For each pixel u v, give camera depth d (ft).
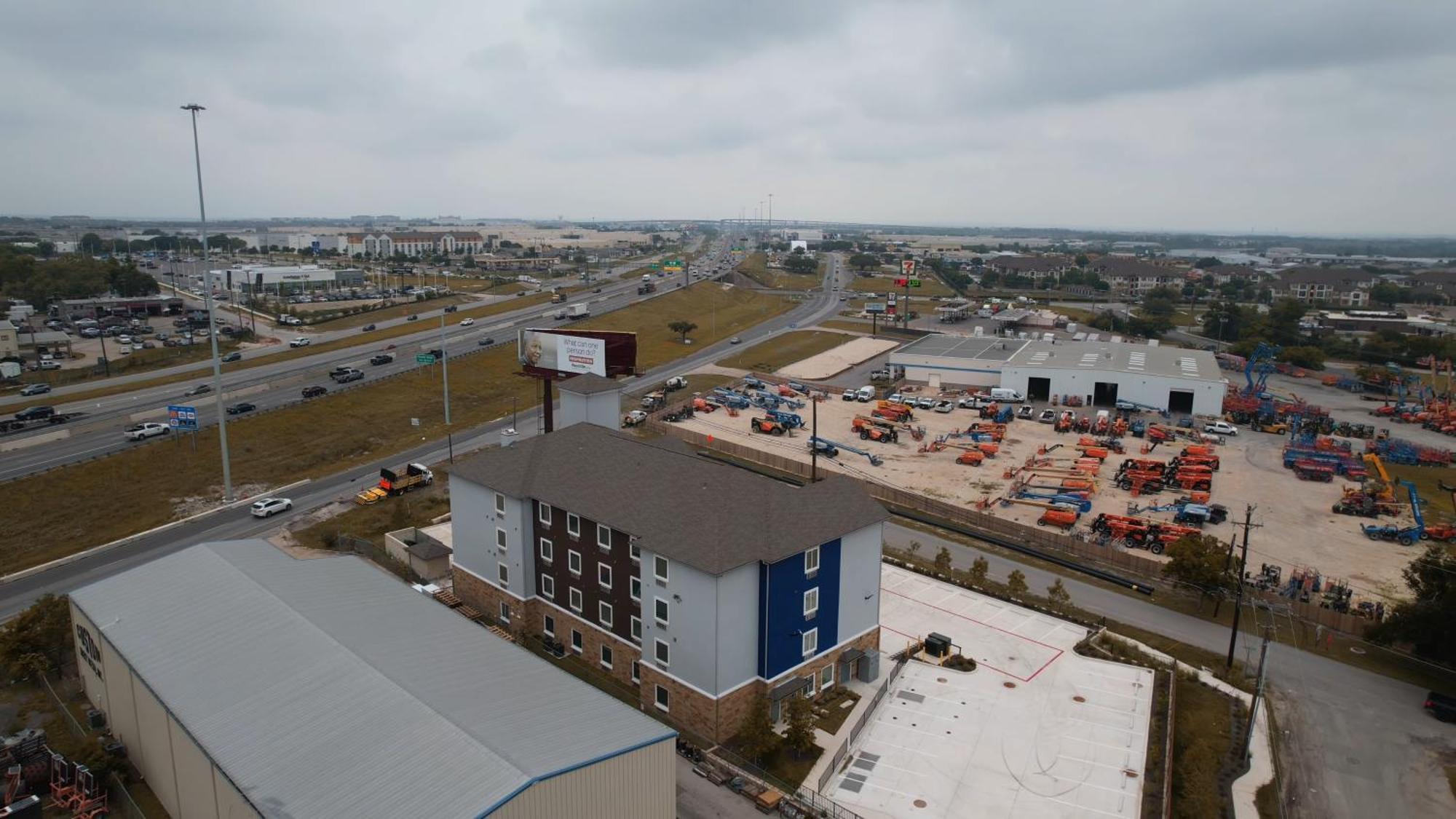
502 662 139.54
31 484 281.33
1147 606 217.56
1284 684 181.68
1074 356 496.23
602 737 116.67
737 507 164.14
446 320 651.25
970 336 596.70
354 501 284.61
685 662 156.76
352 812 99.76
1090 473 323.78
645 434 381.40
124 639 144.05
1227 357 604.49
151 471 304.71
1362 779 150.20
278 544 246.88
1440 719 169.68
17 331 513.04
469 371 477.36
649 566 159.53
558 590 187.52
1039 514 285.23
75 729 153.69
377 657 131.64
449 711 116.98
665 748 119.96
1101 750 154.81
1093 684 177.47
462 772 103.96
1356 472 331.16
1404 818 140.26
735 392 460.14
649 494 173.88
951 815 136.67
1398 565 247.09
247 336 575.79
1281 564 246.68
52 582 223.30
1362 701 175.63
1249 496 309.83
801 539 160.35
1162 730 161.07
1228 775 148.36
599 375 273.54
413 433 378.94
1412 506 280.31
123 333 577.43
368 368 470.80
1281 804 141.69
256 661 132.57
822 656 169.78
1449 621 182.50
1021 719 164.66
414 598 164.25
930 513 286.25
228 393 409.69
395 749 109.50
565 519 181.16
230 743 114.42
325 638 136.56
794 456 352.49
